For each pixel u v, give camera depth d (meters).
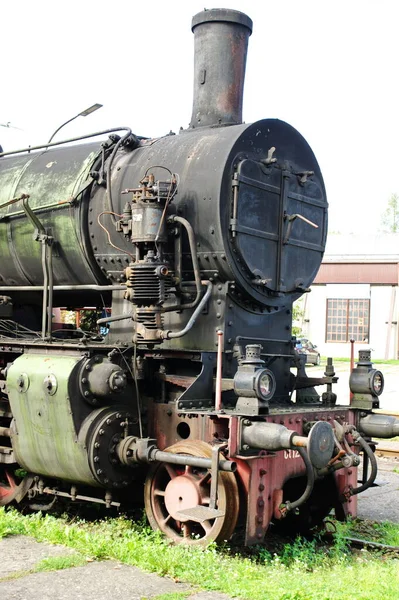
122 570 5.43
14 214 8.09
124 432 6.68
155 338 6.61
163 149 7.34
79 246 7.60
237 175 6.72
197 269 6.68
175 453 6.21
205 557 5.63
